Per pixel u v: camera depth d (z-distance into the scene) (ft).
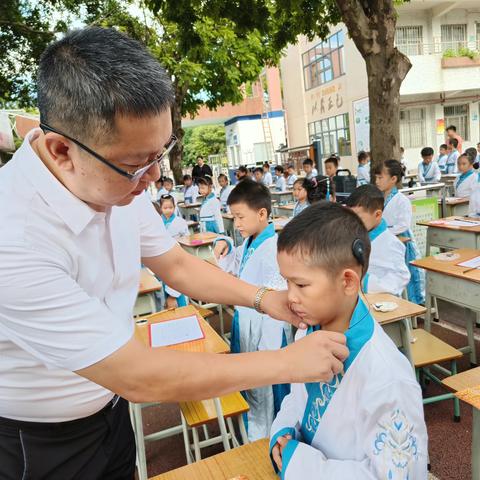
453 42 43.16
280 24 18.95
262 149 67.46
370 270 9.29
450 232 13.82
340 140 49.24
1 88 32.83
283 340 7.31
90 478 3.50
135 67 2.30
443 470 6.72
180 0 15.55
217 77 34.19
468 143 46.19
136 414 6.27
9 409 3.11
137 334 6.81
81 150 2.44
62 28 31.35
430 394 8.66
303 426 3.56
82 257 2.89
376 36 14.06
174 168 40.57
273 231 7.70
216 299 4.29
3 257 2.41
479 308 8.50
